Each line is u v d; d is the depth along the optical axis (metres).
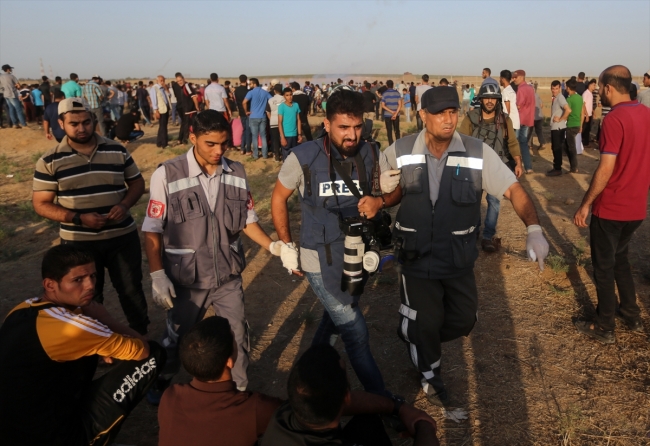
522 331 4.34
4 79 17.34
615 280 4.20
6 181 11.78
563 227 7.02
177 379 4.00
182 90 14.67
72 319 2.49
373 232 2.90
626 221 3.86
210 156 3.04
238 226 3.27
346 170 2.94
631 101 3.76
